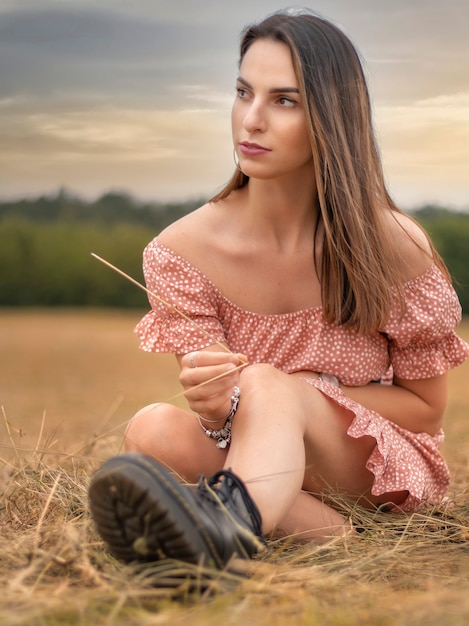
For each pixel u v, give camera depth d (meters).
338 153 2.21
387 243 2.30
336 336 2.36
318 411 2.20
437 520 2.21
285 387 2.02
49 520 2.16
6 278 16.05
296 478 1.86
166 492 1.59
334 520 2.18
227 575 1.61
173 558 1.62
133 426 2.20
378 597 1.64
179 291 2.34
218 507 1.71
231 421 2.08
